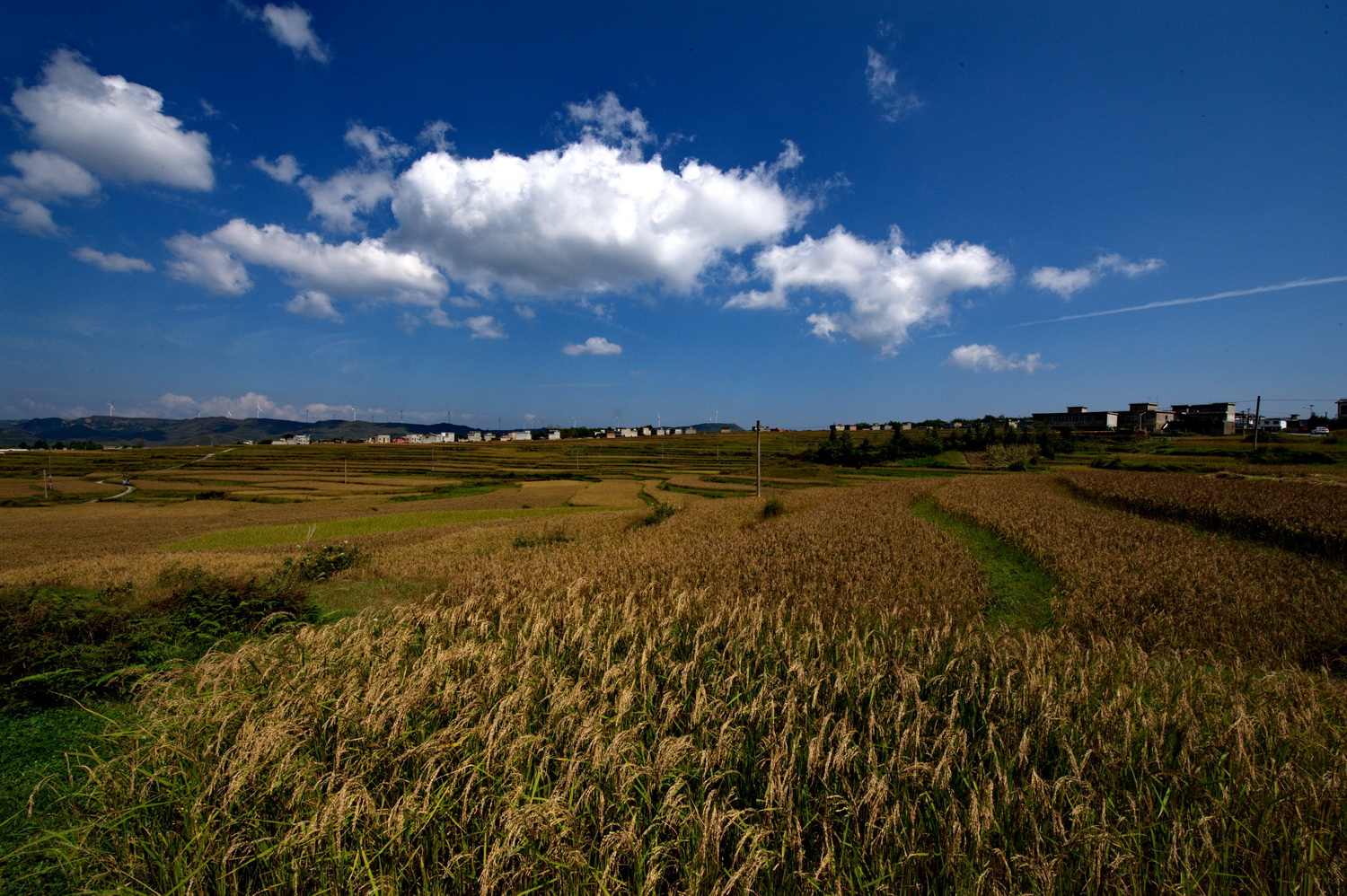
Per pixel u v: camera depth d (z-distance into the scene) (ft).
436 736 14.34
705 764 13.41
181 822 13.04
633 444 517.55
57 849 12.26
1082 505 97.50
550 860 11.07
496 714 14.88
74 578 60.34
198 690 17.92
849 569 43.32
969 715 17.46
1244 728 15.42
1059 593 39.42
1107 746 14.70
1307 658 27.17
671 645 22.52
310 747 15.15
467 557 67.77
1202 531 66.44
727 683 18.19
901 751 13.93
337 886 11.28
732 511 103.76
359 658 21.06
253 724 15.03
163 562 71.72
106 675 22.44
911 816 12.48
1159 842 12.60
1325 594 35.94
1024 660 20.57
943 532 68.18
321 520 151.74
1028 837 12.39
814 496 132.57
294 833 11.88
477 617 26.78
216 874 11.93
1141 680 20.74
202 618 31.12
